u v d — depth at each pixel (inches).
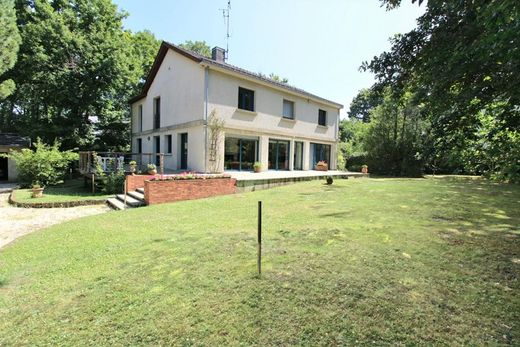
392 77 198.5
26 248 200.5
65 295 129.8
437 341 89.5
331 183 532.7
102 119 888.9
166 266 154.0
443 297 115.7
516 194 403.5
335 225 225.6
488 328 95.6
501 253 163.5
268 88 630.5
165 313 110.0
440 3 138.7
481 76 135.7
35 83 800.3
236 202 352.8
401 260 153.3
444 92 155.4
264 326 99.5
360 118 2082.9
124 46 840.9
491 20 102.6
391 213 271.3
